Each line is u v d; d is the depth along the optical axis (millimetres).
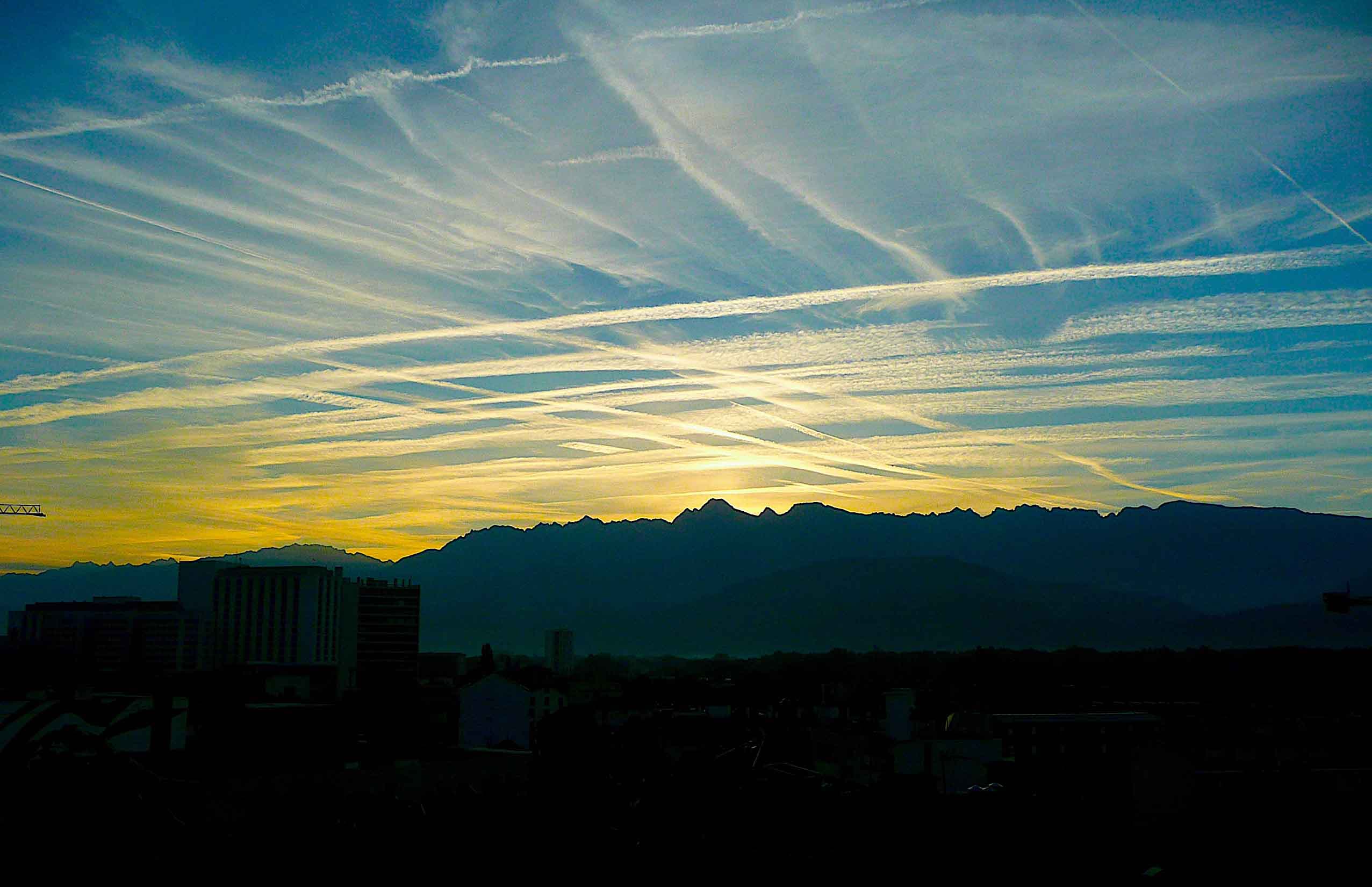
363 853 12570
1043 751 39281
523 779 14898
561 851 12711
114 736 10125
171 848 10508
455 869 12633
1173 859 15250
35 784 9625
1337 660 71562
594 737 13469
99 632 148750
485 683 54844
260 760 30250
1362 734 35812
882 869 13430
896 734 45344
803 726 40125
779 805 13617
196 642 153625
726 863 12828
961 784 34969
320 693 77125
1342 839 15867
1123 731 39812
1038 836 14758
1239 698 63156
